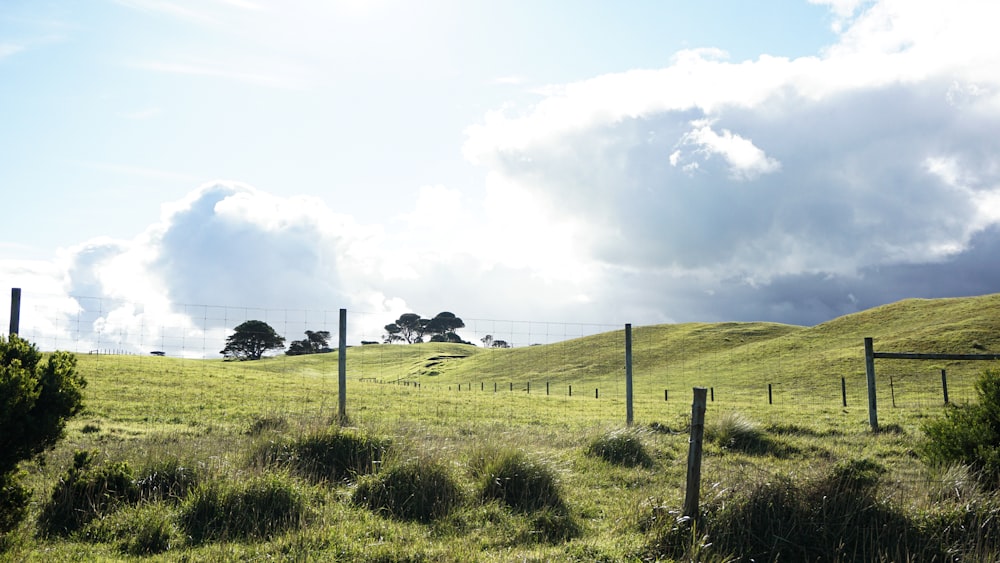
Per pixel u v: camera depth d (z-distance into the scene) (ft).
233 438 44.55
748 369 233.96
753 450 49.80
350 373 343.05
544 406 107.76
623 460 43.04
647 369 264.52
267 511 27.96
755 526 26.53
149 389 97.81
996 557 24.56
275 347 375.04
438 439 41.16
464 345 490.08
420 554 23.93
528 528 27.66
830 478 28.55
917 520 26.78
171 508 28.48
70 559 23.53
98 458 34.14
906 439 54.85
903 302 303.89
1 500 24.48
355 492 31.60
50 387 27.63
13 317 42.73
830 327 289.94
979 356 65.36
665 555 24.64
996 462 32.14
